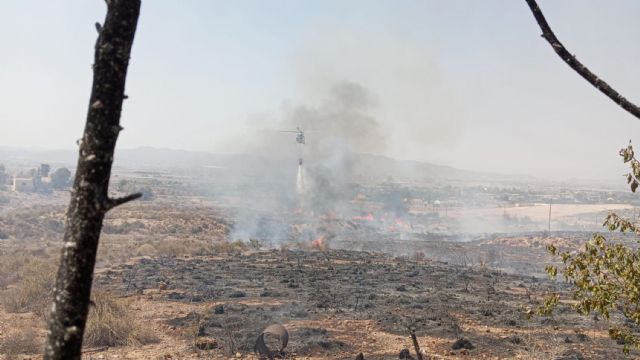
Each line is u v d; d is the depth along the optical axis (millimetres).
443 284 26750
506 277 30594
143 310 19078
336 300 21359
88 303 3150
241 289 23922
